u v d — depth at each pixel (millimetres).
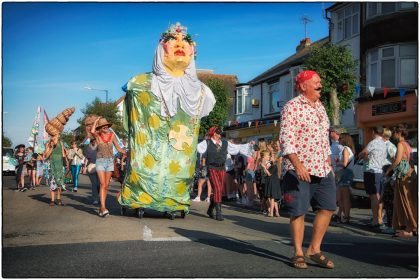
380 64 24281
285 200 5395
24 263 5254
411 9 23453
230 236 7551
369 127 24953
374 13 24875
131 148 9875
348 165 10117
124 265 5184
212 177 10258
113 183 24062
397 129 8367
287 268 5234
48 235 7246
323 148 5434
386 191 8875
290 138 5301
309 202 5371
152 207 9742
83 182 24609
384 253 6359
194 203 14109
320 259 5340
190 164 10039
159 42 9977
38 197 14375
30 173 19109
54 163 12000
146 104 9797
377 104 24016
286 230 8719
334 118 21547
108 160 9688
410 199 8156
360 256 6094
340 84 21734
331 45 22578
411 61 23516
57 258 5523
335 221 10289
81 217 9477
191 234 7602
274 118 33594
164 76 9875
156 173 9797
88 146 12359
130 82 9797
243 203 14719
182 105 9945
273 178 11227
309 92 5418
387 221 8883
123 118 10164
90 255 5707
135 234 7348
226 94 36781
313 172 5324
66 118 12133
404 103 22344
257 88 37281
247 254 5969
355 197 14445
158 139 9844
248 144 14844
